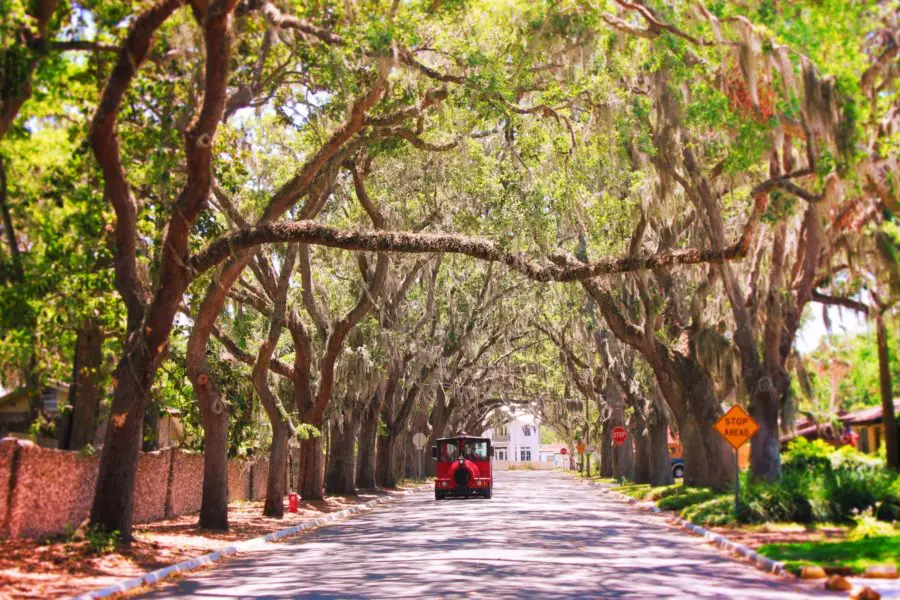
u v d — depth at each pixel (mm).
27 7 15297
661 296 34406
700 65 23047
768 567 15461
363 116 21922
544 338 58438
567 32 22000
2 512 17422
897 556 15125
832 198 21375
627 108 24984
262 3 19344
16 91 14117
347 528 26719
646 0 22797
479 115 23031
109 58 18188
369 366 39625
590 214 30984
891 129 22484
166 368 28031
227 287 22688
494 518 29062
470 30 22609
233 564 17547
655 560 16922
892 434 34750
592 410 75000
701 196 26609
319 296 37875
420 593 12602
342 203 34781
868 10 19281
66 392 30078
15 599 11836
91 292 19484
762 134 22109
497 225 30422
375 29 19531
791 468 29281
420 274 43688
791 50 20359
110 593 13016
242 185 25234
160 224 20484
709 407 32594
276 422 29500
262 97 23719
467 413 83438
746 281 29203
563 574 14727
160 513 26859
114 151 17172
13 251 17266
